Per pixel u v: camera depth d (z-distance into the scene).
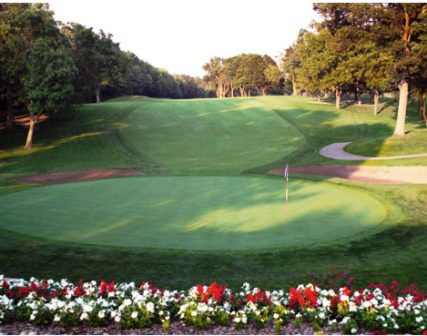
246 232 9.60
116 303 5.37
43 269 7.32
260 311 5.16
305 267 7.42
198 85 147.25
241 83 100.75
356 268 7.40
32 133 32.03
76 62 38.81
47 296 5.68
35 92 28.38
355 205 12.78
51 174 24.33
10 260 7.71
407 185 16.28
